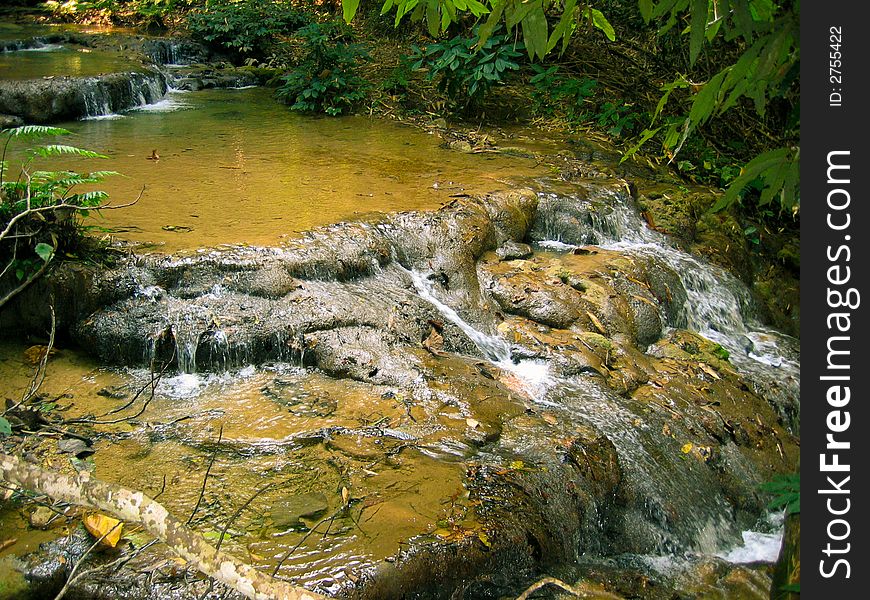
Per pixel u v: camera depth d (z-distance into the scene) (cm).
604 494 483
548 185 818
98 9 1466
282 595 230
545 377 582
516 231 746
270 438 474
